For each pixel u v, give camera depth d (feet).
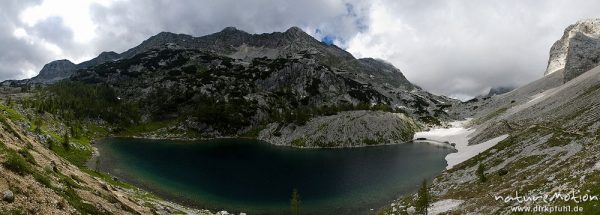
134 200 211.41
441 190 307.37
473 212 205.46
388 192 359.05
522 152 307.99
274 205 318.86
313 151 654.94
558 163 228.43
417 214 243.19
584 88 571.69
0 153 122.52
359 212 296.51
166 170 445.78
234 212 297.53
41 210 107.65
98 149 565.12
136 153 561.02
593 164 176.04
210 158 554.05
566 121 368.68
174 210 249.55
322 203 324.80
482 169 279.90
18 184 111.34
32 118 598.75
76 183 155.02
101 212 138.31
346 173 453.58
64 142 461.37
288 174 447.42
